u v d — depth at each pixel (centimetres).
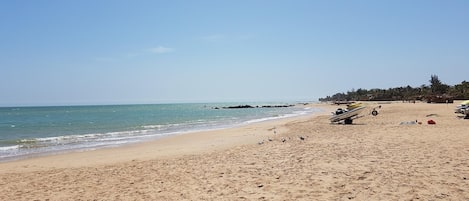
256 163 1092
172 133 2777
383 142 1412
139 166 1199
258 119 4844
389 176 816
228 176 926
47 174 1132
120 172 1100
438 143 1305
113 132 2966
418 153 1102
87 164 1341
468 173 809
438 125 2139
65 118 5991
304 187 766
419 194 668
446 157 1011
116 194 817
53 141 2286
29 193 868
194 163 1184
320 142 1538
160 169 1109
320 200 668
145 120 5022
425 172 838
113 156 1552
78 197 807
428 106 5912
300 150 1314
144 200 750
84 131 3170
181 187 841
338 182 790
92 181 982
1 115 7881
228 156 1295
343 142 1491
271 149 1402
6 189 922
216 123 4125
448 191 679
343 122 2908
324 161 1050
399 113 3941
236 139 2080
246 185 817
